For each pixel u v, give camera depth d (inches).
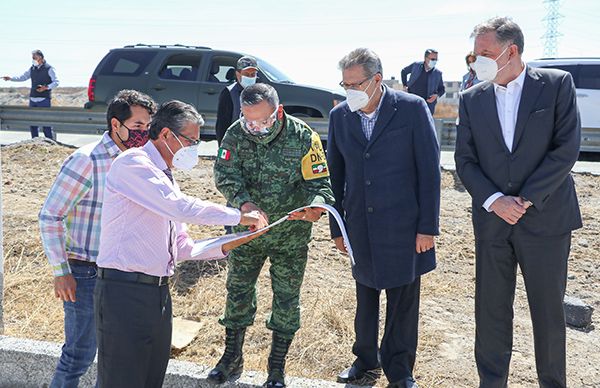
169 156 117.3
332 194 144.3
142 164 112.2
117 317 113.7
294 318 151.2
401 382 151.7
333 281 227.0
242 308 152.3
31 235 259.6
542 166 133.3
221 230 275.1
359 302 159.0
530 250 137.4
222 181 141.8
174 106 115.6
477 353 148.6
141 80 462.9
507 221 135.1
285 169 142.2
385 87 150.5
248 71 225.5
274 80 443.8
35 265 237.0
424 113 148.8
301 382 152.2
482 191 138.6
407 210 149.7
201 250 125.4
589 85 477.4
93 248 133.8
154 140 117.0
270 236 146.2
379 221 150.2
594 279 231.0
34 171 370.9
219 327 193.8
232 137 143.9
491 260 142.4
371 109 148.9
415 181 150.9
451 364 172.9
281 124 139.8
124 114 128.6
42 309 203.0
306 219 138.8
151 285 115.3
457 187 354.9
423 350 180.1
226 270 234.8
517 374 167.5
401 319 154.3
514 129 137.1
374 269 151.1
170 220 116.4
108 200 114.9
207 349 180.4
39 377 163.6
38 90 485.7
